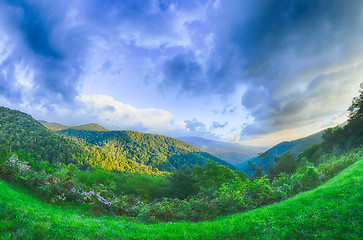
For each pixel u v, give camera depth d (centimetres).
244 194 1153
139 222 925
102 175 3041
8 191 771
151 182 3644
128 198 1273
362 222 523
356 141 4178
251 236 591
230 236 605
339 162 1641
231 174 4153
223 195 1098
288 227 577
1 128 17838
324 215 596
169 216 1011
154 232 651
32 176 1085
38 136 17312
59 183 1091
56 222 584
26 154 1433
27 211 612
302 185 1226
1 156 1152
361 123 4391
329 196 723
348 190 719
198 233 637
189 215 1009
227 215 962
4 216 545
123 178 3647
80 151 17575
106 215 970
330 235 507
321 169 1518
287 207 721
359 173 952
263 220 659
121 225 697
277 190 1156
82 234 549
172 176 3662
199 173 4388
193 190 3475
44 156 14475
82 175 2809
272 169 4447
